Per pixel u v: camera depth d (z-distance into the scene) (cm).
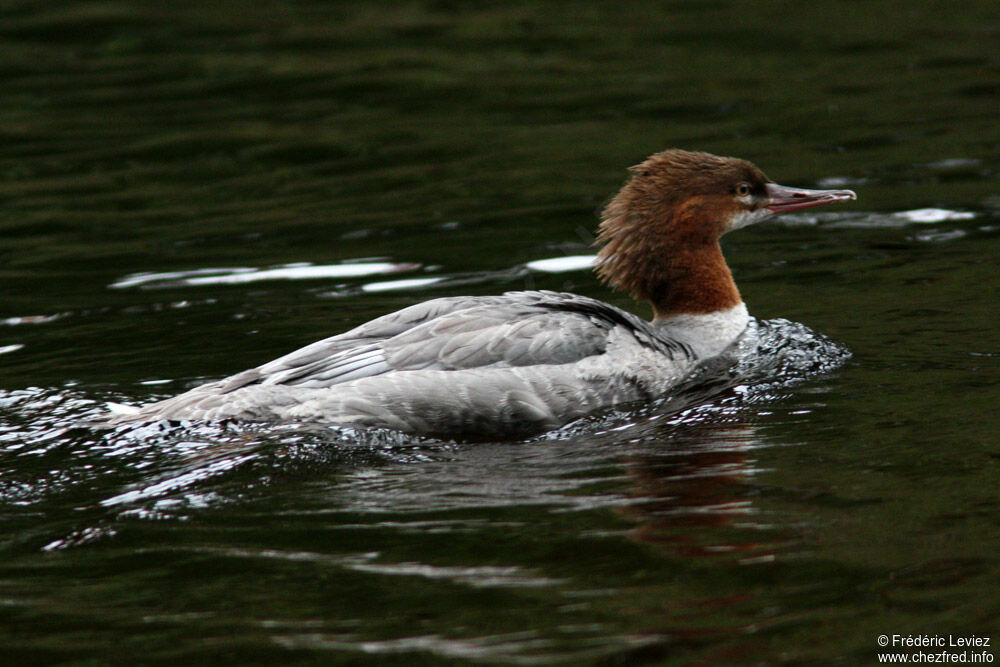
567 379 1027
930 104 2178
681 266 1199
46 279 1488
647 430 982
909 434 909
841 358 1123
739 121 2130
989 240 1485
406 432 996
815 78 2402
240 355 1201
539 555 739
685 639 634
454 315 1063
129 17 3016
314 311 1340
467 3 3167
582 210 1702
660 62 2570
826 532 747
